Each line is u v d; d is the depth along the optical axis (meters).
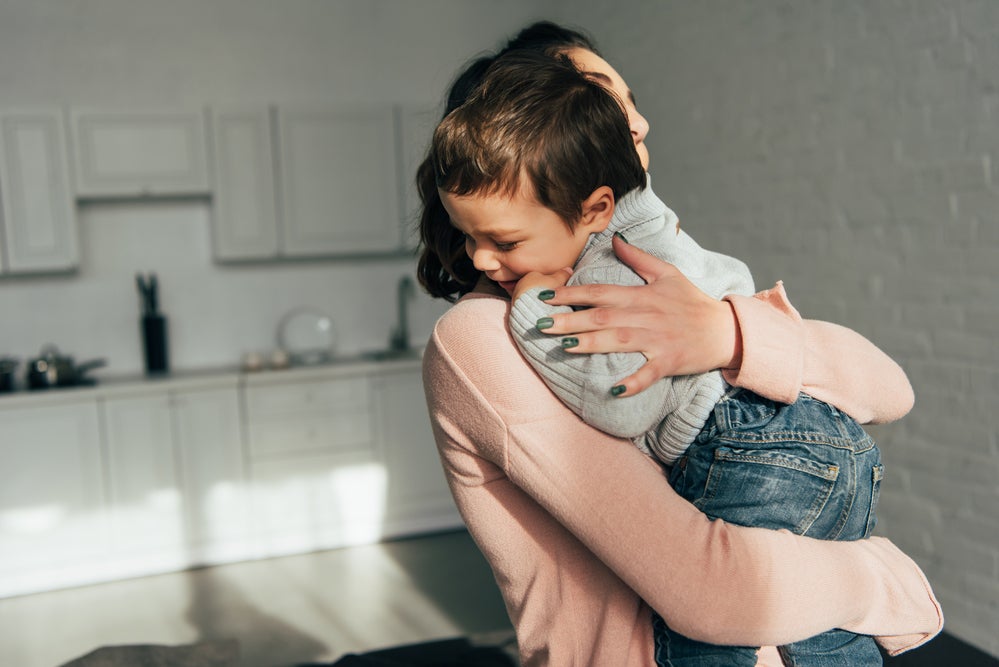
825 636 0.87
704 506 0.86
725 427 0.85
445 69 5.36
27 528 4.21
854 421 0.89
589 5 5.20
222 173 4.73
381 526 4.83
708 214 4.30
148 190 4.60
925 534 3.20
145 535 4.40
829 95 3.51
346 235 4.98
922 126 3.10
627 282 0.86
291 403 4.61
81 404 4.25
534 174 0.84
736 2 3.99
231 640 2.17
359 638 3.56
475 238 0.91
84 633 3.72
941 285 3.07
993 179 2.85
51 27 4.58
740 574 0.77
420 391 4.86
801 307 3.73
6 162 4.34
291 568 4.43
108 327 4.84
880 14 3.25
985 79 2.86
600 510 0.80
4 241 4.36
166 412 4.40
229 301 5.07
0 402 4.12
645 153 1.05
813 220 3.63
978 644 3.00
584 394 0.81
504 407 0.85
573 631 0.90
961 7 2.92
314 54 5.10
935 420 3.13
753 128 3.95
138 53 4.75
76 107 4.45
